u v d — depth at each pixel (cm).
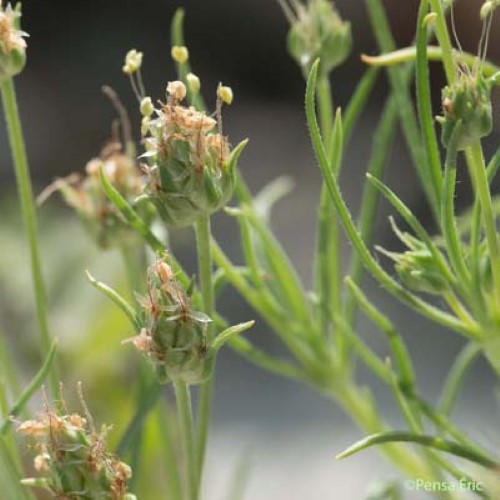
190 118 38
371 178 39
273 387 85
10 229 64
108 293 38
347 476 76
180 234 85
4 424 38
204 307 38
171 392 55
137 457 40
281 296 43
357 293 41
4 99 40
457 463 45
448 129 38
